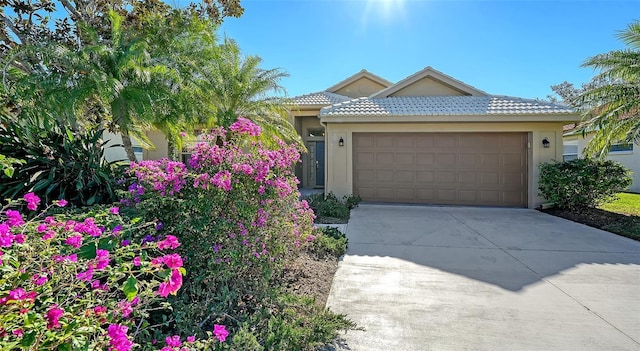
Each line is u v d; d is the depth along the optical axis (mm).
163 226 3682
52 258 2154
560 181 9961
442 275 4977
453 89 13844
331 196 11602
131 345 1848
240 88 13383
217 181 3654
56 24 11500
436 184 11867
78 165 6160
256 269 3959
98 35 11305
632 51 9758
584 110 10852
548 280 4766
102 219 3359
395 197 12062
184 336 2891
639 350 3088
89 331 1677
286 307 3592
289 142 14680
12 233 2283
